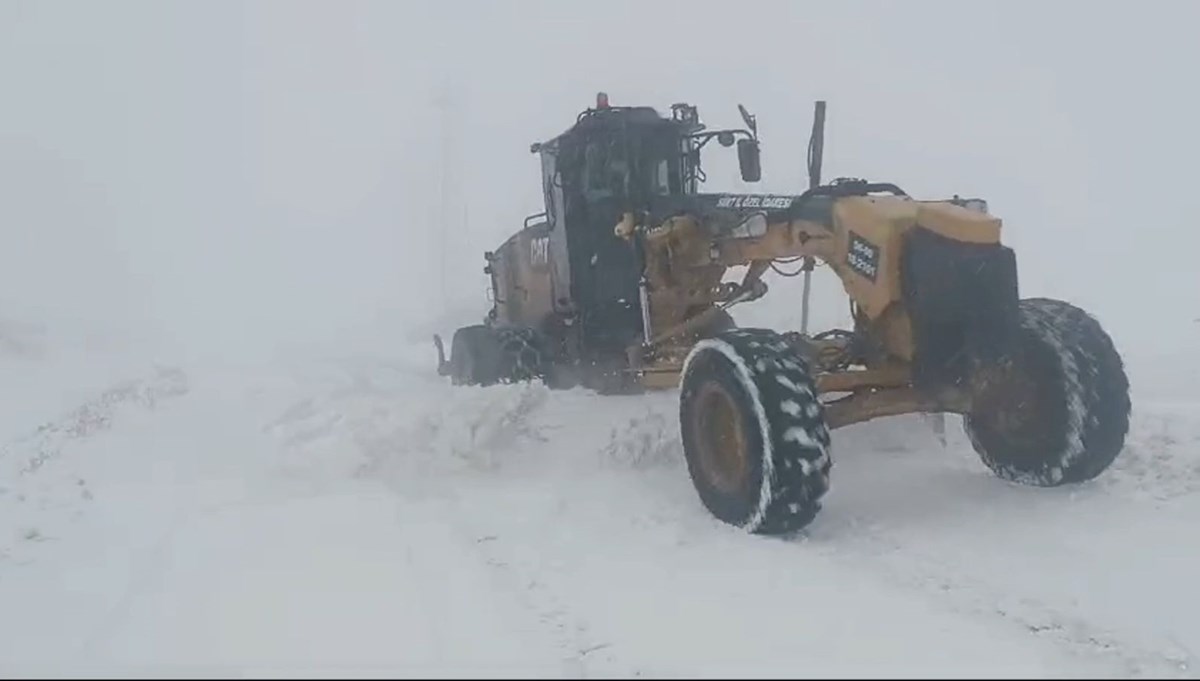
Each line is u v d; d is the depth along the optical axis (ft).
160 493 25.03
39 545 21.18
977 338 21.79
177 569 19.42
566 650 15.31
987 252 21.71
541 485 24.95
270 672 14.69
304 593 17.93
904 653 15.03
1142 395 35.12
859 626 16.08
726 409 21.68
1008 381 22.94
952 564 18.80
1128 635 15.58
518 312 40.98
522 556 19.81
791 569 18.76
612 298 35.06
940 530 20.75
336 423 27.61
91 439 31.48
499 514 22.68
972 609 16.70
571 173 35.40
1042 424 23.02
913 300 21.50
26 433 35.17
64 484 25.99
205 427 31.89
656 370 26.91
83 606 17.66
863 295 22.26
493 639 15.78
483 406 27.04
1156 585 17.52
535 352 34.68
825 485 20.27
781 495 20.13
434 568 19.13
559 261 35.83
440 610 17.02
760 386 20.51
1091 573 18.15
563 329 36.35
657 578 18.45
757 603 17.15
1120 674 14.29
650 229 29.94
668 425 26.73
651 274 29.96
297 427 28.12
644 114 36.01
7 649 15.88
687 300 29.71
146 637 16.22
